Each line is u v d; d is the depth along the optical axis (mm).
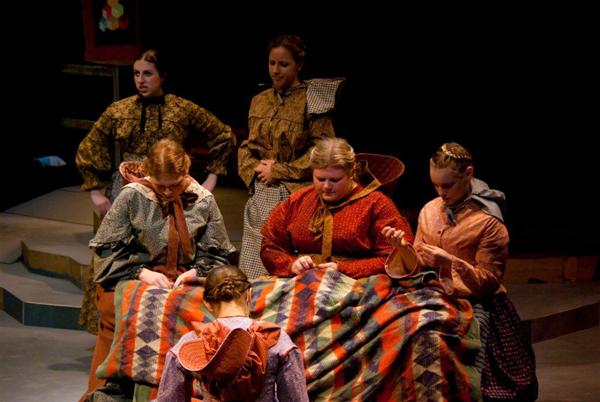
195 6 13938
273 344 5562
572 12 13625
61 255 10648
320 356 6750
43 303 9766
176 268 7289
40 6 14148
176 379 5551
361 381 6656
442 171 6984
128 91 11773
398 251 6914
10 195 13805
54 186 14273
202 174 13266
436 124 14242
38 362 8836
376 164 7594
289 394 5547
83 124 13203
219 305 5652
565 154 13992
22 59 14203
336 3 13992
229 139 9266
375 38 14062
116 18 11008
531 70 13930
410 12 13938
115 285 7258
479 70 14039
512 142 14109
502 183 13570
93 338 9492
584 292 10266
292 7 14070
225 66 14281
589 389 8273
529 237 11469
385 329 6719
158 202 7258
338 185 7062
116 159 11383
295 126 8320
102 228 7250
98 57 11125
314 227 7215
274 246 7355
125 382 6996
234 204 12188
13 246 11531
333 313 6801
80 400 7375
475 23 13883
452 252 7133
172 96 9094
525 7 13719
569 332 9703
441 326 6664
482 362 6863
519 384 7094
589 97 13859
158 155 7102
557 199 13078
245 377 5402
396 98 14242
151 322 6852
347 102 14227
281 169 8336
